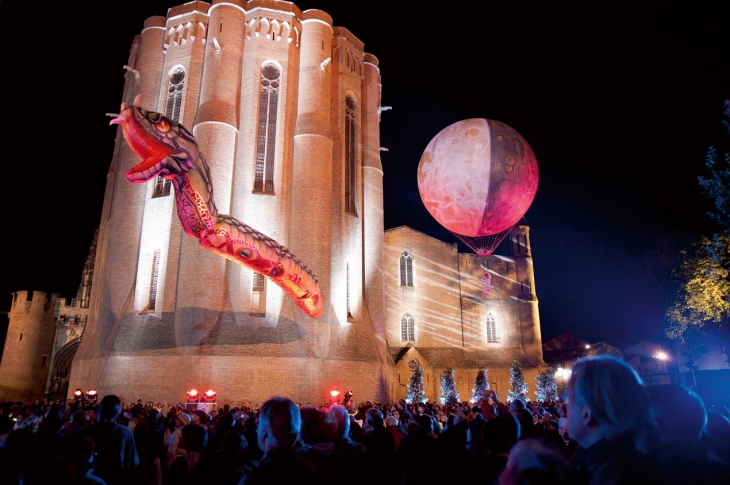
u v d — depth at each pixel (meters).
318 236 40.78
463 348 59.97
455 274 62.12
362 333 42.75
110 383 35.84
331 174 43.28
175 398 34.47
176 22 44.34
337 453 6.07
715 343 47.56
